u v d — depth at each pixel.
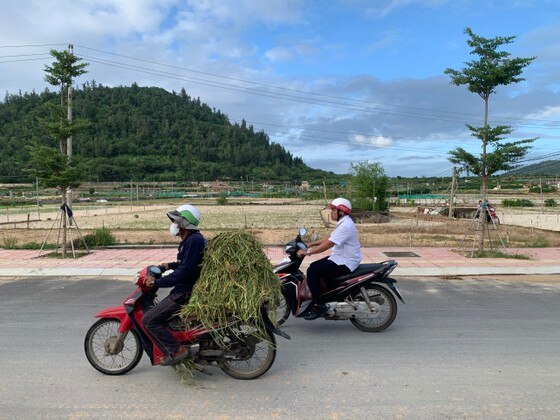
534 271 10.84
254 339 4.65
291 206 49.22
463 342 5.78
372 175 33.00
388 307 6.45
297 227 23.42
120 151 136.00
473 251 13.02
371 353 5.40
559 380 4.54
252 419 3.78
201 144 151.75
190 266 4.57
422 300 8.18
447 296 8.50
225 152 146.88
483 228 13.50
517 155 13.04
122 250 14.99
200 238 4.67
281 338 6.07
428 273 10.83
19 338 6.00
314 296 6.18
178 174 124.25
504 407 3.96
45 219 30.05
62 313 7.32
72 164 13.81
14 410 3.95
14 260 12.84
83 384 4.53
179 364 4.59
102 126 147.12
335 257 6.29
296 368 4.94
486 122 13.54
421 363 5.04
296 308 6.34
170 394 4.30
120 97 170.62
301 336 6.15
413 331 6.29
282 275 6.35
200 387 4.46
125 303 4.64
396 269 11.08
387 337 6.03
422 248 14.95
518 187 76.75
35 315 7.19
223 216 33.00
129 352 5.28
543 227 23.69
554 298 8.30
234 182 114.50
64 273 11.06
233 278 4.50
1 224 25.22
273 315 4.68
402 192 67.44
